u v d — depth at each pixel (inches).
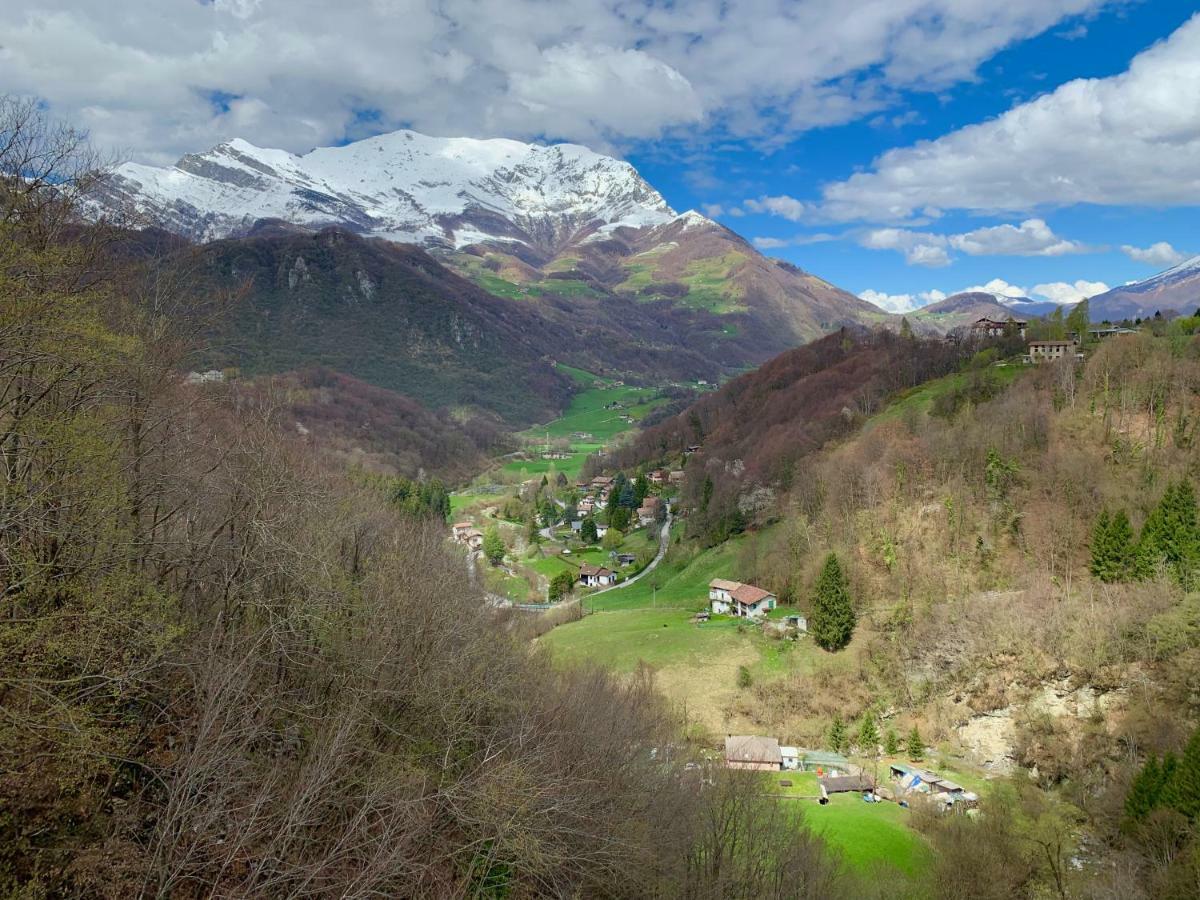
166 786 751.1
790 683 2898.6
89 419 863.1
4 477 762.2
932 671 2812.5
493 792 1004.6
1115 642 2497.5
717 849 1338.6
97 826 739.4
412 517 2977.4
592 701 1670.8
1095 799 2169.0
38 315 786.8
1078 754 2367.1
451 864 979.3
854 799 2219.5
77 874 689.0
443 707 1130.7
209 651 916.0
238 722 856.9
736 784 1555.1
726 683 2928.2
